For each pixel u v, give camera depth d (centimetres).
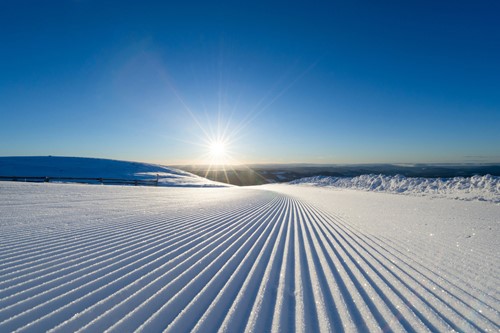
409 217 782
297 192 2603
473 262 362
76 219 638
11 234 461
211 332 191
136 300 234
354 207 1105
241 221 704
